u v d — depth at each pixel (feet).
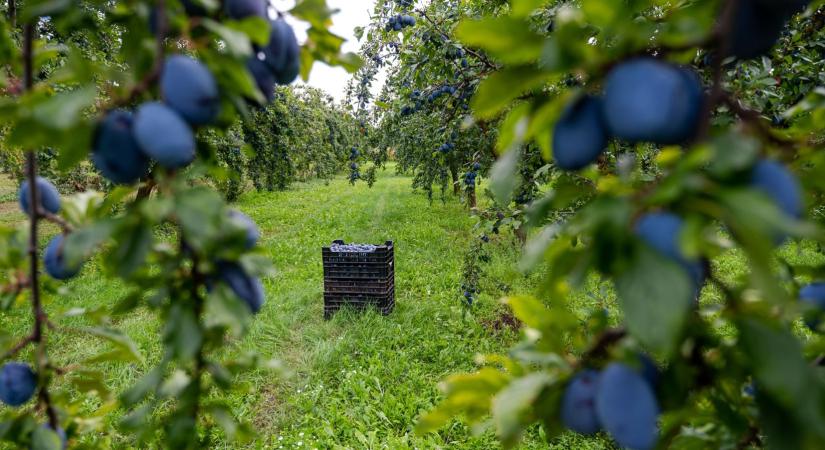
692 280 1.92
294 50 2.95
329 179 84.02
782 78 8.43
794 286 2.80
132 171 2.42
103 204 2.94
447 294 21.12
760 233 1.43
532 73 2.03
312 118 70.74
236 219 2.63
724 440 2.65
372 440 11.52
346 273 19.02
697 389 2.32
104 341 16.38
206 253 2.45
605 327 2.64
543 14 8.45
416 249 29.86
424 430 2.69
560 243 2.19
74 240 2.15
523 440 11.12
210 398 12.53
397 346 16.40
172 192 2.23
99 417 4.23
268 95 2.95
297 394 13.47
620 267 1.66
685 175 1.59
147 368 14.74
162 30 2.31
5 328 16.48
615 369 2.10
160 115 2.19
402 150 36.24
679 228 1.60
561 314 2.55
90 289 21.56
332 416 12.44
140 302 2.76
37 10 2.46
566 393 2.34
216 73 2.50
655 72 1.82
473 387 2.56
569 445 10.89
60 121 2.05
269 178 61.77
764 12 1.97
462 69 12.85
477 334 17.10
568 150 2.10
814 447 1.82
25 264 3.29
